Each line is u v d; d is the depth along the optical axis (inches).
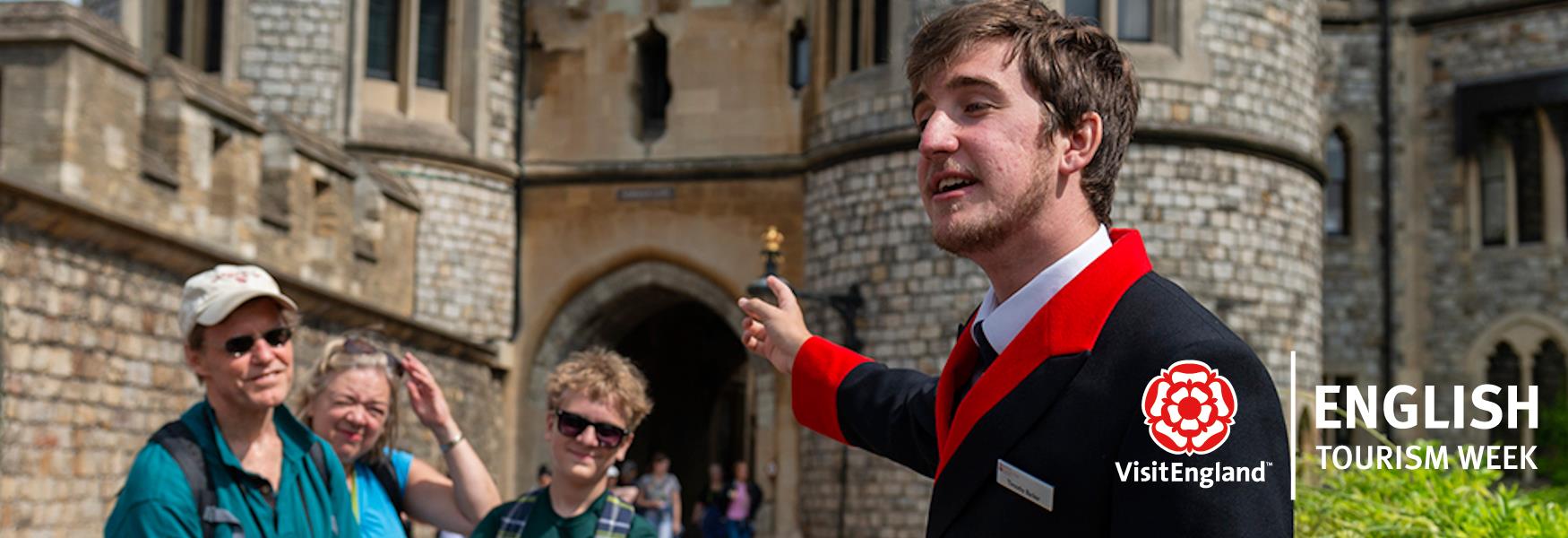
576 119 759.7
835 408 102.8
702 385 1014.4
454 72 742.5
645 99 769.6
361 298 642.2
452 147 730.8
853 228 665.0
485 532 170.1
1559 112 773.9
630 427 169.0
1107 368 73.0
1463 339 791.7
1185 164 627.5
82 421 394.0
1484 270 789.9
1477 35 797.2
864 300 655.8
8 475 359.3
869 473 653.3
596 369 167.5
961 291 626.2
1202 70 633.0
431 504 183.3
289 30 709.9
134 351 422.6
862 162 664.4
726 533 671.1
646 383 172.9
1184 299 74.8
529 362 754.8
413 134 723.4
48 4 447.8
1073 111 78.2
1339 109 820.6
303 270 585.9
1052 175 78.2
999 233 77.8
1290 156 653.3
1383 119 816.3
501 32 758.5
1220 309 625.9
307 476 141.6
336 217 613.3
